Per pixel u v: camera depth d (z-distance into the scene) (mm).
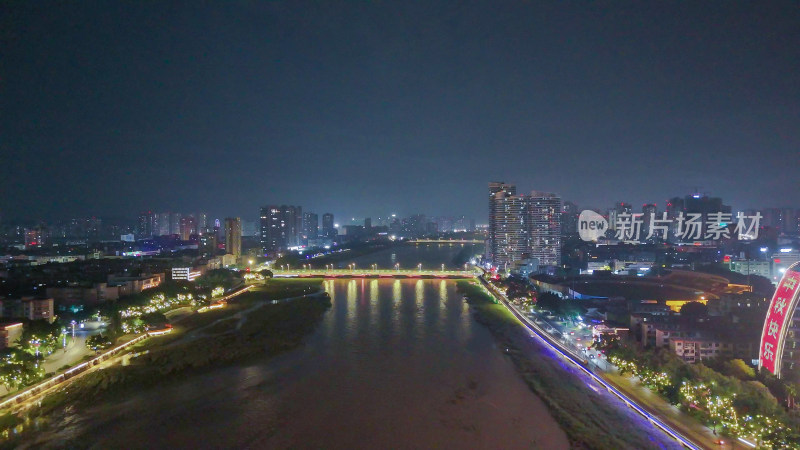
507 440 145875
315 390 184750
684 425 147375
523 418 160375
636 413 161625
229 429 153125
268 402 173625
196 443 144625
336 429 153125
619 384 182500
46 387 185000
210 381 194125
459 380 195125
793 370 163125
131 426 154875
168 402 173375
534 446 142000
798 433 127500
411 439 146750
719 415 141625
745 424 134625
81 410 166500
